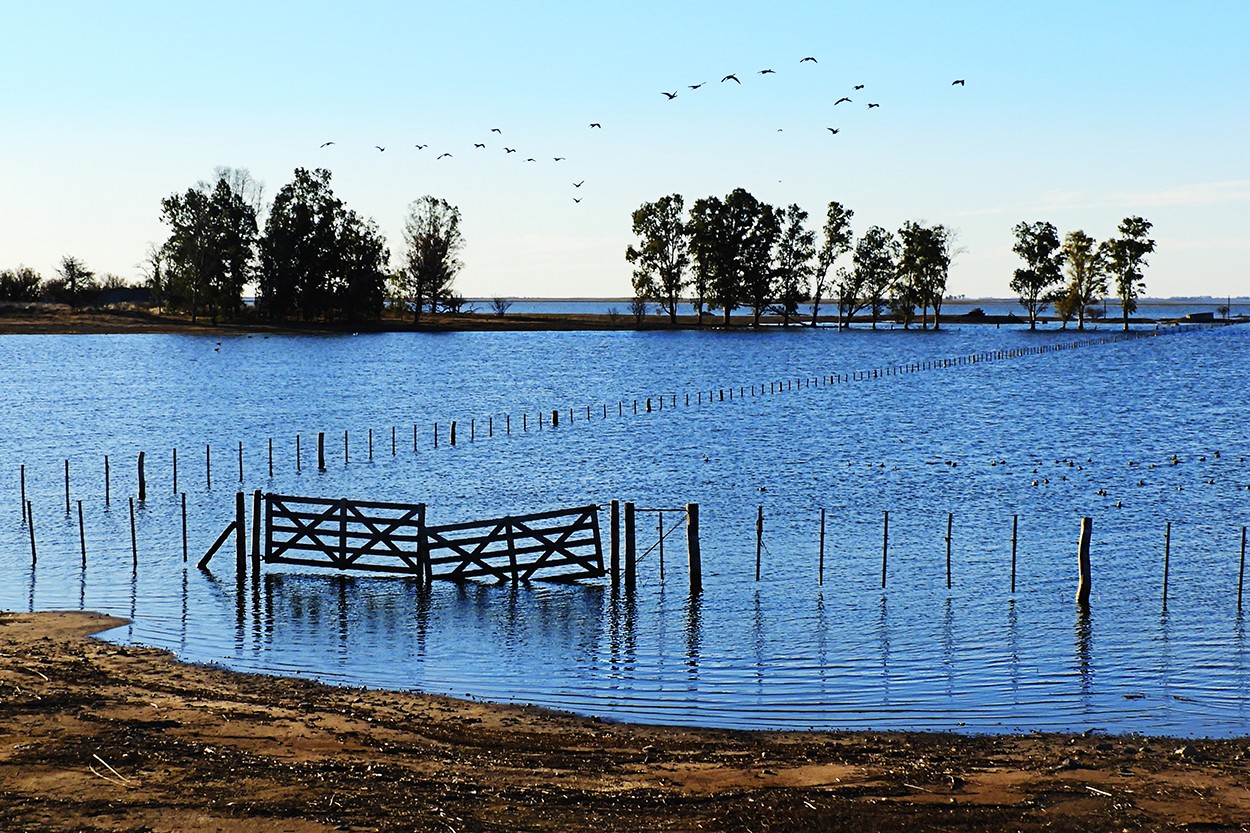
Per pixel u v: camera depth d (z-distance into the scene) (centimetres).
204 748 2152
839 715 2548
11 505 5225
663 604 3572
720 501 5325
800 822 1875
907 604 3528
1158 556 4138
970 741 2333
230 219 18525
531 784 2033
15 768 2019
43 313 18675
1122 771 2112
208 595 3684
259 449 7162
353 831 1794
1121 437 7838
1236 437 7806
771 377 13175
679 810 1923
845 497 5400
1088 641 3123
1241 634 3189
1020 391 11475
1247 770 2116
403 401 10238
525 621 3400
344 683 2777
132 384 11425
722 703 2633
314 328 19125
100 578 3894
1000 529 4634
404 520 3847
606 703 2630
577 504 5278
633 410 9644
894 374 13638
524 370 13950
